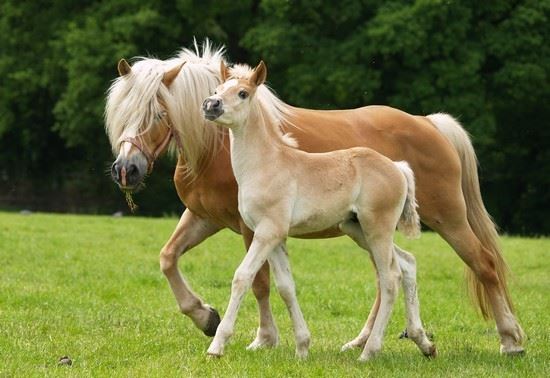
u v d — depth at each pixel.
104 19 39.66
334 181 9.56
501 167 41.62
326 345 11.12
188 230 11.15
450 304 14.62
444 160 11.47
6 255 19.03
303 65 36.16
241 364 9.21
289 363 9.36
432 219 11.44
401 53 35.81
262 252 9.27
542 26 36.25
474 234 11.61
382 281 9.78
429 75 35.75
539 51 36.22
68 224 26.97
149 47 39.19
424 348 10.00
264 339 10.69
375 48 34.78
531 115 40.34
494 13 36.16
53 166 46.56
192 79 10.45
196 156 10.43
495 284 11.23
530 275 18.64
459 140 11.93
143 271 17.31
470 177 11.90
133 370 9.05
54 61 41.16
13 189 46.47
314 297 14.96
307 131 10.84
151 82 10.26
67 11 42.81
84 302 13.72
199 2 38.00
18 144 46.53
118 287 15.31
